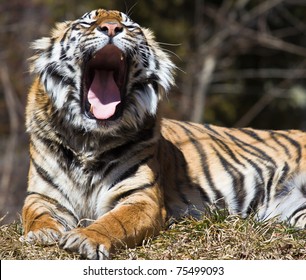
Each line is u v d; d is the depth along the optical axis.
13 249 12.72
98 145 14.05
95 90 14.44
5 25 46.25
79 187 14.13
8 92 45.16
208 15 47.97
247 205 16.00
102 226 12.72
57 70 14.35
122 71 14.33
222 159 16.16
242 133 17.14
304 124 48.84
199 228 13.43
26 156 42.69
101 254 12.21
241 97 49.00
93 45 14.02
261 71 48.06
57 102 14.20
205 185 15.73
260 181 16.12
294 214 15.91
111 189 14.08
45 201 14.15
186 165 15.80
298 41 49.31
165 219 14.24
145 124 14.44
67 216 14.19
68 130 14.11
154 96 14.52
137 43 14.23
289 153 16.53
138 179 14.02
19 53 46.03
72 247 12.25
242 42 47.41
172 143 15.87
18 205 40.31
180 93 45.94
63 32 14.65
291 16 47.84
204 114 46.69
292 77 46.88
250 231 12.99
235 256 12.55
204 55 46.56
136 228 13.05
